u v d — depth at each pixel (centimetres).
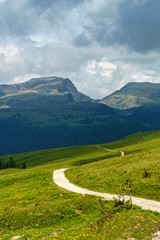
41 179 6344
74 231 2517
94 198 3875
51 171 7450
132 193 3938
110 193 4178
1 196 5128
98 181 5038
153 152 6094
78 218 3238
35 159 18850
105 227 2347
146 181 4100
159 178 4062
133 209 2983
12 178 6912
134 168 4925
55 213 3428
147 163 4997
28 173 7412
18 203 4238
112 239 2022
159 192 3634
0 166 17700
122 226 2244
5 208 3869
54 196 4384
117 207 2867
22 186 5847
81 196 4134
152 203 3297
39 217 3356
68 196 4306
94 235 2219
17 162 19762
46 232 2695
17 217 3409
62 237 2336
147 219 2352
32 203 4150
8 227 3209
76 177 5988
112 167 5756
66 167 9100
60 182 5734
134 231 2105
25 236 2592
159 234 2059
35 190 5138
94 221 2778
